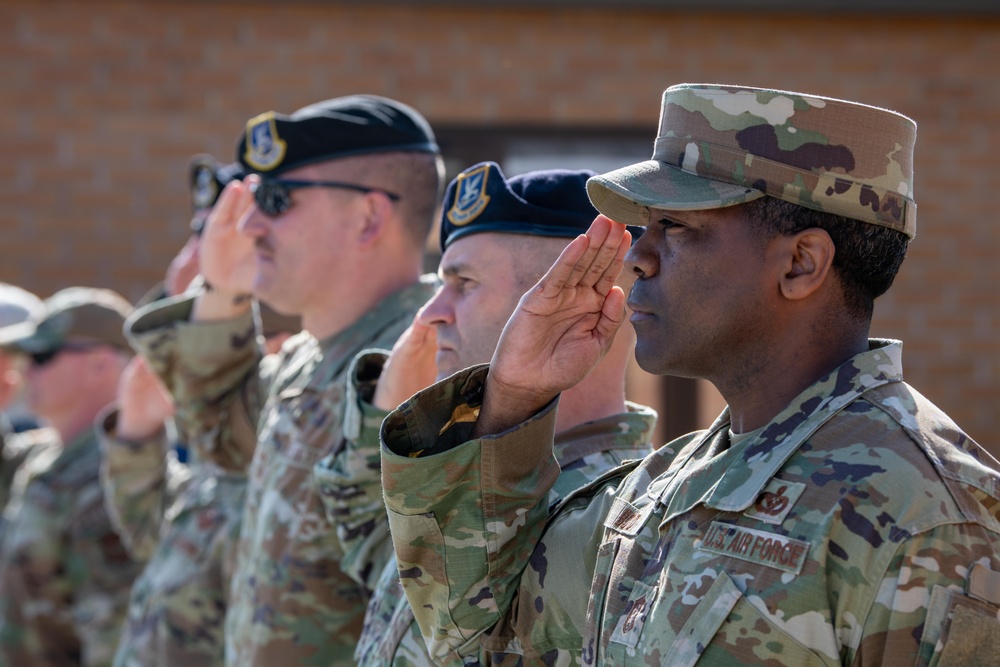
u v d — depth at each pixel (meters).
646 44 16.05
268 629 7.19
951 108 16.22
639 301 4.24
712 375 4.20
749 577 3.70
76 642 12.88
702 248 4.09
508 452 4.82
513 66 15.97
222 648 9.91
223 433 9.64
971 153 16.22
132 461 11.02
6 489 15.82
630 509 4.48
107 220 15.88
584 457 5.43
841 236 3.97
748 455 3.97
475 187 5.95
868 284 4.04
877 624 3.49
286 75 15.87
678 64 16.05
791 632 3.58
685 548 3.97
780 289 4.00
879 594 3.50
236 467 9.79
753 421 4.13
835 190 3.95
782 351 4.04
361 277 7.87
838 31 16.12
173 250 15.89
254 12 15.88
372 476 6.41
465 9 15.92
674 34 16.06
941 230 16.22
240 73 15.87
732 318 4.05
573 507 4.95
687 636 3.76
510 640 4.95
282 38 15.88
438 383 4.88
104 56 15.88
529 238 5.78
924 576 3.47
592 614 4.36
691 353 4.14
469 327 5.82
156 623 10.04
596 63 16.02
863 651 3.50
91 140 15.88
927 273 16.20
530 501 4.94
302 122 7.94
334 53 15.89
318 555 7.13
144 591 10.34
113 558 12.59
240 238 9.12
